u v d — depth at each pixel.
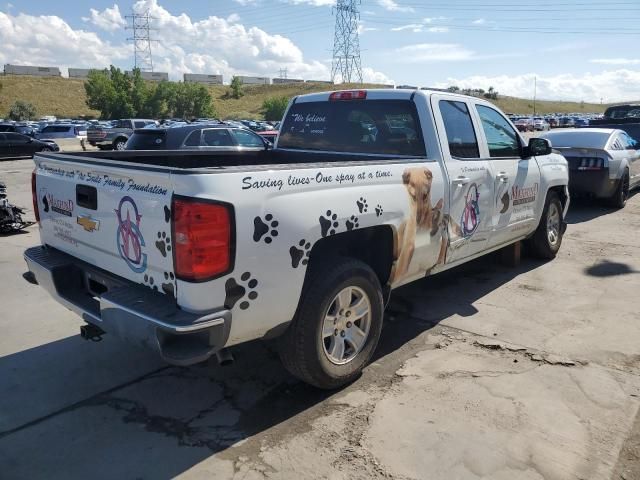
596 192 9.97
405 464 2.93
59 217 3.90
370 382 3.81
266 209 3.00
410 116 4.50
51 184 3.95
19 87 102.19
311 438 3.18
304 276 3.23
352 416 3.39
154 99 90.75
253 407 3.53
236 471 2.90
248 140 12.83
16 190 14.23
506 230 5.48
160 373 3.99
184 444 3.14
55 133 36.41
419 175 4.05
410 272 4.14
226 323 2.91
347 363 3.68
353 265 3.55
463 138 4.77
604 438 3.12
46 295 5.69
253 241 2.95
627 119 15.64
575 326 4.72
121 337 3.05
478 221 4.86
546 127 59.03
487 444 3.08
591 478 2.80
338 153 4.97
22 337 4.64
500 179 5.14
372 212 3.58
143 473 2.89
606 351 4.22
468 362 4.07
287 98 92.25
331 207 3.33
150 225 3.01
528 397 3.56
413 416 3.37
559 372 3.89
